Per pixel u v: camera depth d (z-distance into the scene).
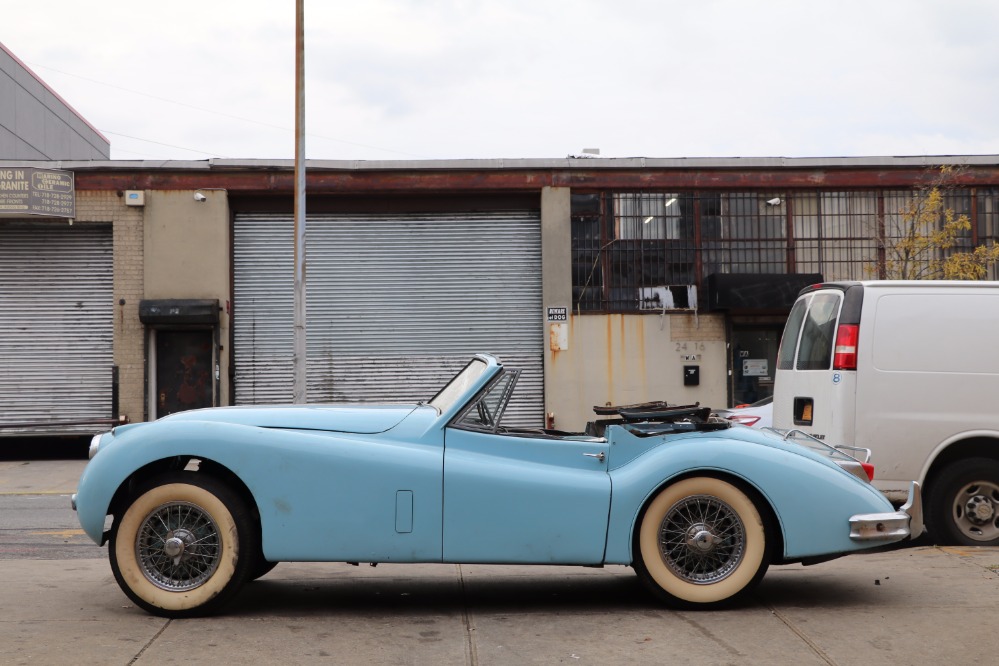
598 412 5.98
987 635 4.82
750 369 18.50
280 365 18.50
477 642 4.72
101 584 6.09
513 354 18.78
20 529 9.05
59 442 18.95
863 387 7.47
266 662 4.36
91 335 18.08
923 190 18.28
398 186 18.27
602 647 4.63
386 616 5.28
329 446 5.21
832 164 18.36
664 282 18.52
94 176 17.80
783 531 5.30
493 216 18.86
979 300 7.59
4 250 18.03
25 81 32.53
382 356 18.67
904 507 5.59
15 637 4.75
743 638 4.78
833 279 18.50
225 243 18.03
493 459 5.37
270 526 5.14
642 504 5.29
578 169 18.42
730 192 18.58
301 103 16.55
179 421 5.29
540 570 6.71
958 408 7.48
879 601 5.59
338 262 18.62
